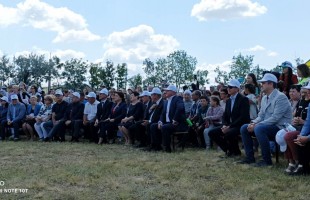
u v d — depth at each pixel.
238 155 8.02
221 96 9.52
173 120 8.99
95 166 6.93
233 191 5.18
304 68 7.75
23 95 14.03
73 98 11.55
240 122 7.70
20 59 38.97
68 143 10.74
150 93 10.85
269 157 6.85
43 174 6.24
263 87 7.03
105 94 11.16
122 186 5.46
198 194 5.04
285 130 6.28
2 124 11.97
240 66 35.22
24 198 4.92
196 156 8.10
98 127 11.00
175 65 40.28
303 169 6.08
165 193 5.09
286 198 4.84
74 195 4.99
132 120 10.29
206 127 9.41
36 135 12.53
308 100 6.76
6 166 7.01
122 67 33.38
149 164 7.10
